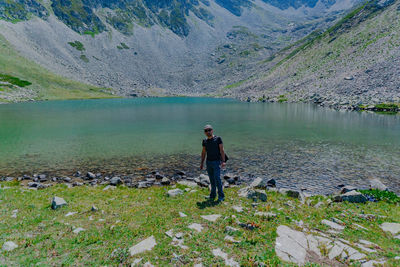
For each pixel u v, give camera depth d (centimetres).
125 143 3553
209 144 1262
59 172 2336
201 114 7600
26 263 693
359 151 3031
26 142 3609
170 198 1391
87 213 1143
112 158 2798
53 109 9038
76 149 3195
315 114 7212
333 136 3978
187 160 2728
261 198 1355
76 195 1516
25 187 1839
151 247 773
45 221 1028
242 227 916
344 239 862
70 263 697
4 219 1041
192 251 740
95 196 1495
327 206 1322
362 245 818
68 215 1112
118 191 1661
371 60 11319
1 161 2659
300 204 1337
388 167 2402
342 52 14362
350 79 10838
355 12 18388
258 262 680
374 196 1488
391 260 712
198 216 1041
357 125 5081
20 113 7550
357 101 8600
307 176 2192
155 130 4662
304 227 964
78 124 5434
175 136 4081
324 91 11275
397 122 5434
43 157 2825
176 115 7350
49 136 4059
